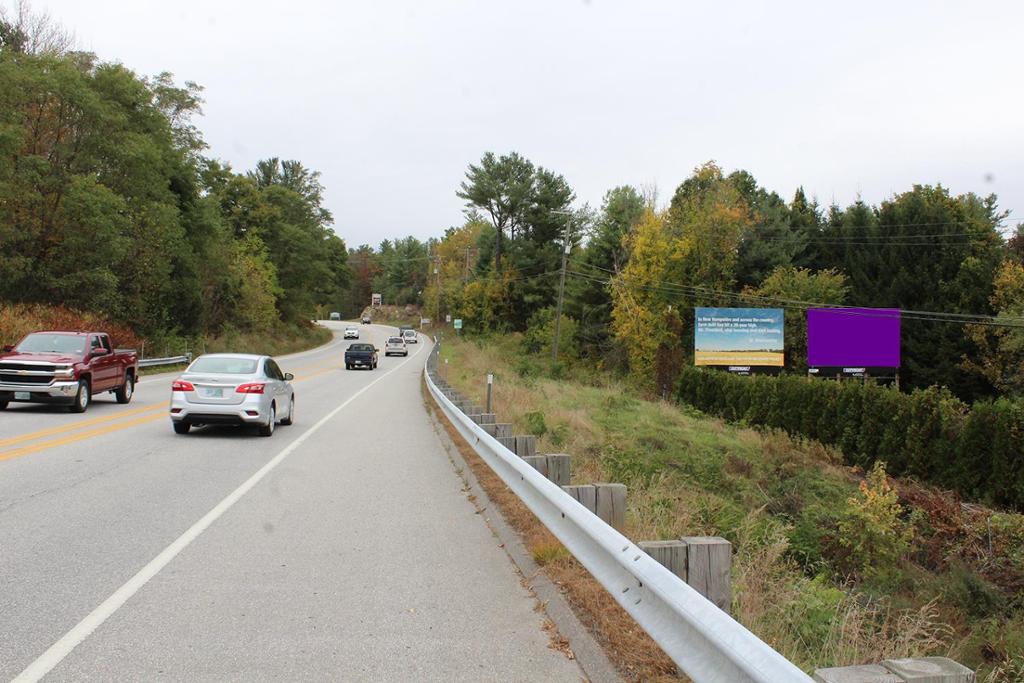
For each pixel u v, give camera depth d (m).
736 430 29.36
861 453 25.64
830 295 50.62
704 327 43.78
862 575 12.30
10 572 5.77
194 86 54.97
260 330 74.75
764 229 58.75
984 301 45.09
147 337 43.56
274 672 4.07
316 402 23.78
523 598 5.44
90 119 36.97
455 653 4.40
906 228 50.44
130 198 41.72
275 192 93.00
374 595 5.45
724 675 2.80
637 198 67.25
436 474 10.87
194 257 52.25
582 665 4.17
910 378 46.81
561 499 5.36
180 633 4.61
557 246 81.81
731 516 12.72
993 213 56.00
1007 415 20.66
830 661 4.86
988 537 15.19
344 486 9.75
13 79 32.50
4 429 14.25
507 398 23.14
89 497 8.55
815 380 30.08
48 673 3.97
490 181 80.56
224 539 6.93
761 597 5.75
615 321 55.28
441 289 120.06
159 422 16.17
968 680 2.57
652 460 18.34
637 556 3.83
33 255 35.25
